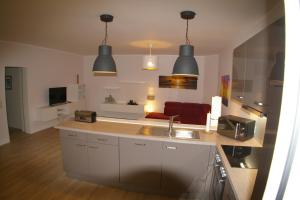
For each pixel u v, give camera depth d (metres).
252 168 1.69
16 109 5.52
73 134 2.86
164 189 2.62
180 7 2.25
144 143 2.56
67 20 2.85
